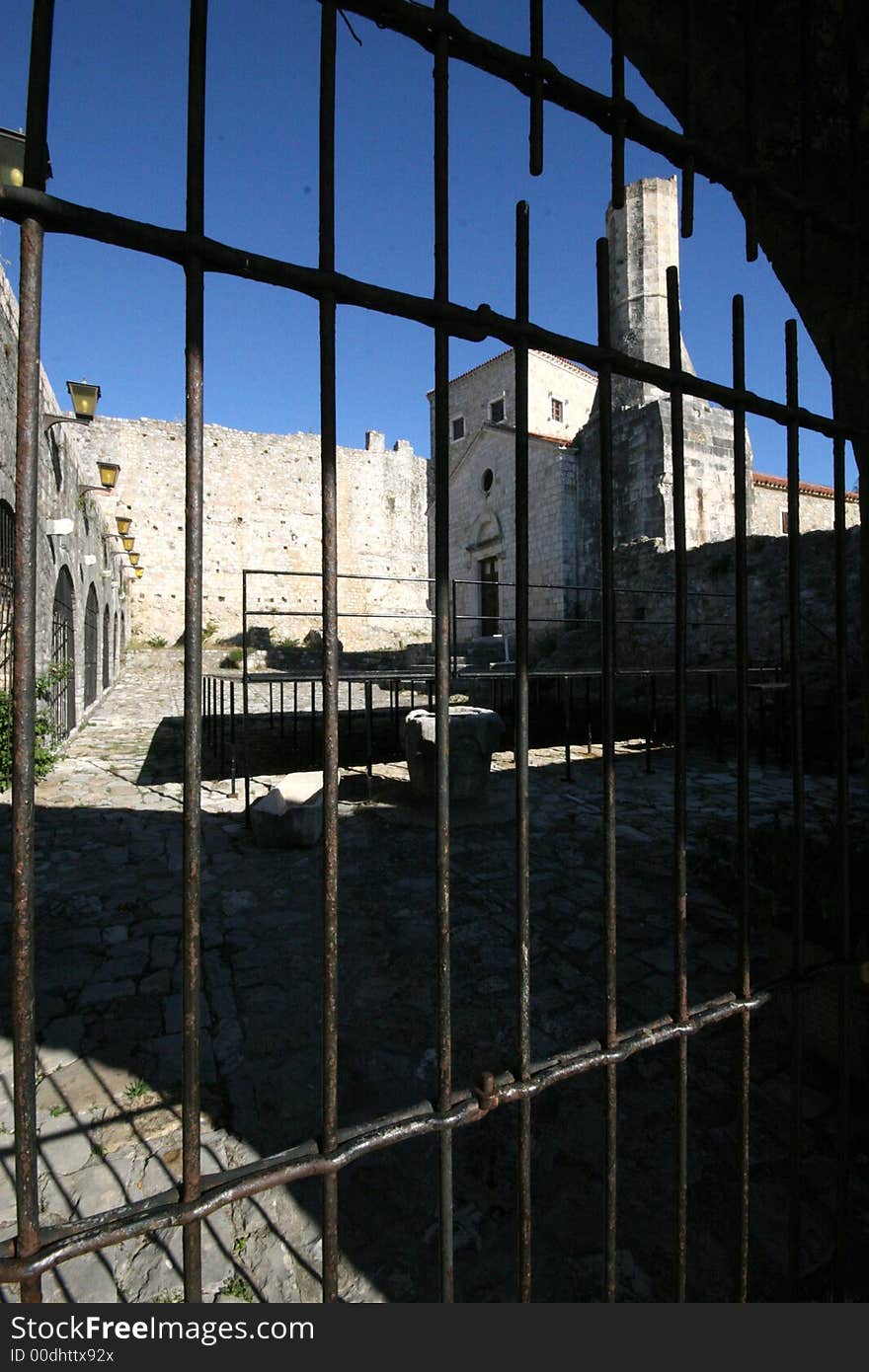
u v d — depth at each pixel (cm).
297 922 387
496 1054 264
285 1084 247
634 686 1368
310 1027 283
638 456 1557
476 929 376
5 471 647
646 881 451
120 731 1109
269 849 522
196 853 83
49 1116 229
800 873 138
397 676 682
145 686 1811
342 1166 92
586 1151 214
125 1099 238
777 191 131
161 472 2647
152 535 2625
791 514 138
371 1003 302
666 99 183
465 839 549
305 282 91
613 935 114
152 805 646
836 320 178
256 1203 194
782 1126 221
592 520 1691
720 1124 223
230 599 2741
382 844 536
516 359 110
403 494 3111
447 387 104
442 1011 102
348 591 2953
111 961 337
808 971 139
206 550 2706
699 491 1541
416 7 97
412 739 675
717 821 597
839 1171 144
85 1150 214
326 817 93
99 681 1466
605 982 115
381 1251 178
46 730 775
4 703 639
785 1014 263
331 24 94
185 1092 83
